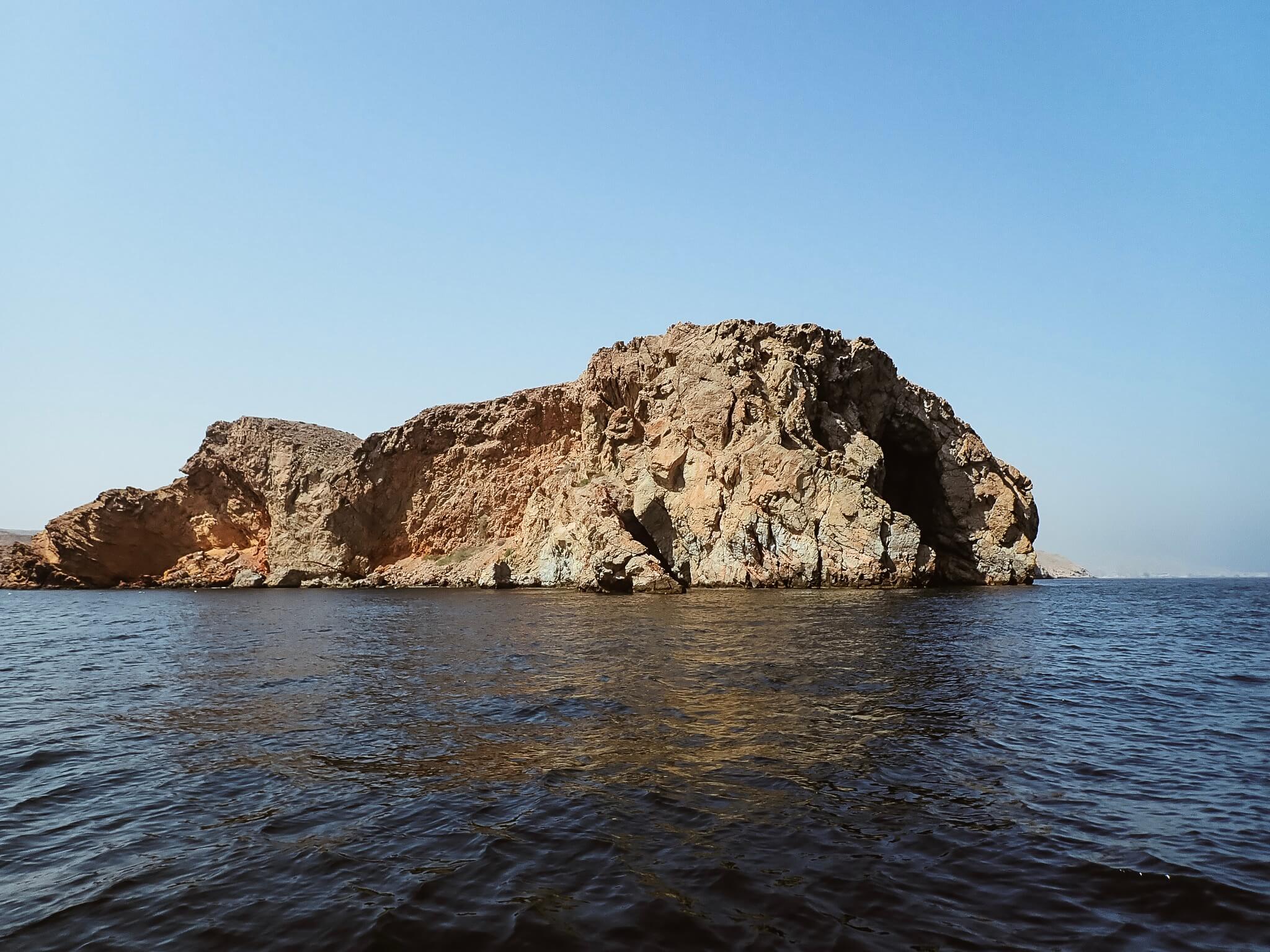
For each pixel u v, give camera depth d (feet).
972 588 190.60
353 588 254.68
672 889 21.61
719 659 65.67
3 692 55.88
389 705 48.44
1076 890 21.49
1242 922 19.58
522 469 268.00
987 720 42.34
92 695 53.93
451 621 112.98
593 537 186.50
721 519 184.34
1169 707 46.24
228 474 291.79
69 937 19.49
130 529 281.33
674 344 216.74
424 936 19.22
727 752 35.86
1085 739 38.19
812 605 127.13
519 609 133.59
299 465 283.18
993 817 27.20
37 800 30.58
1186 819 26.96
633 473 205.36
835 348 213.87
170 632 105.81
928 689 51.65
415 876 22.85
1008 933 19.19
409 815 28.07
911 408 222.07
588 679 56.34
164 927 19.95
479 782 31.91
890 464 239.50
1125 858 23.57
